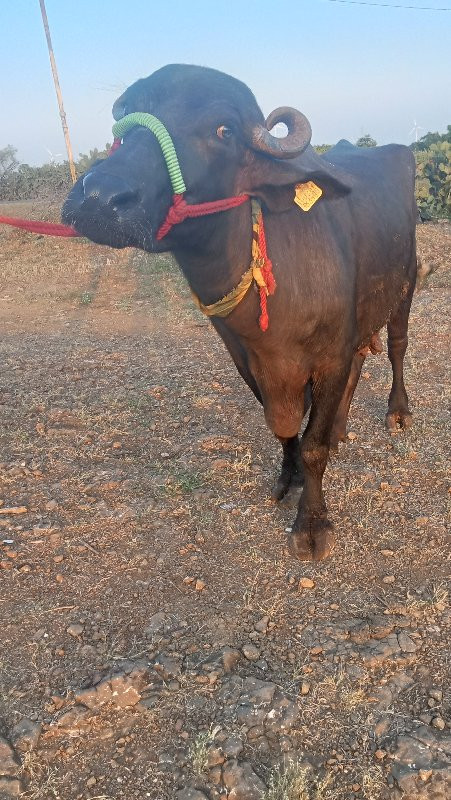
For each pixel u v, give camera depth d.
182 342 7.67
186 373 6.52
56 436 5.20
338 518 4.05
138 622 3.32
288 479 4.25
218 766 2.57
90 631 3.27
